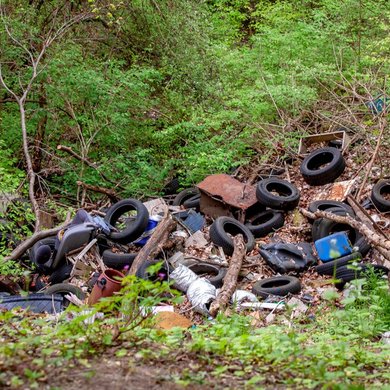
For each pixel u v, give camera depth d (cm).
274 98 1502
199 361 412
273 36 1636
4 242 1062
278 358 420
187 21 1739
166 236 1058
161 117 1645
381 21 1655
